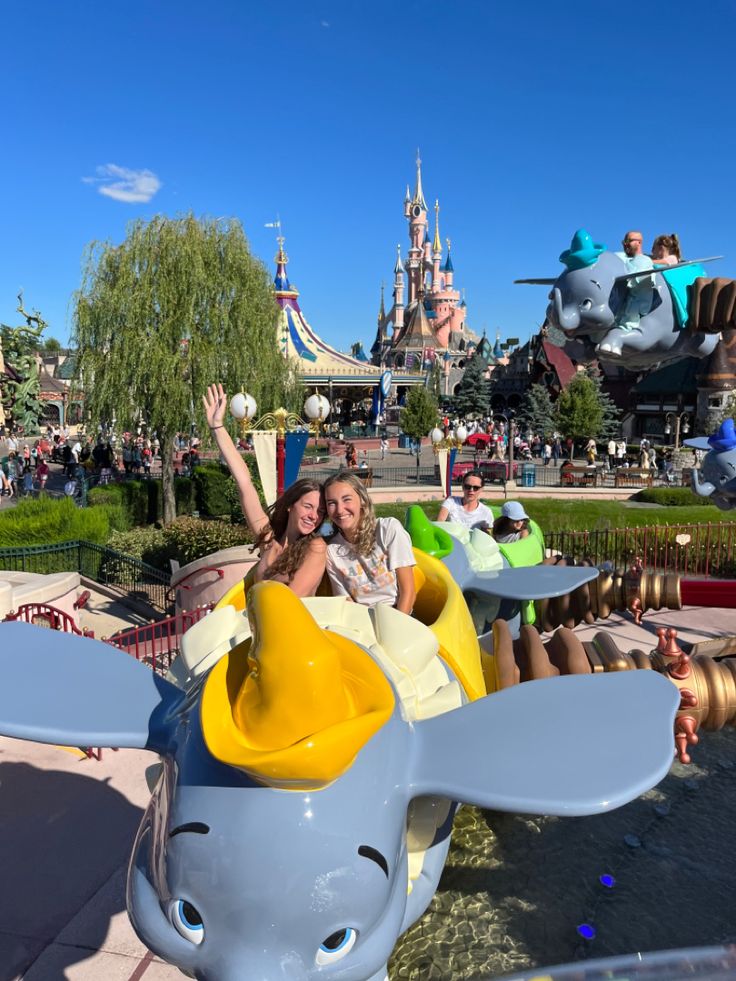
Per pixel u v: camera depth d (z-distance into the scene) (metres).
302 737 1.74
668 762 1.88
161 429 19.38
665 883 4.20
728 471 5.55
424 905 2.23
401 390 70.62
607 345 4.45
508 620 5.20
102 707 2.18
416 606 3.51
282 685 1.72
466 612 3.21
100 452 26.77
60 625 8.06
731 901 4.05
